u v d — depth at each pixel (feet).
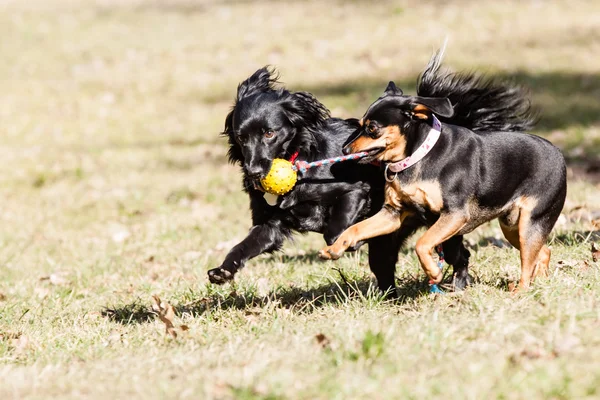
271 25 112.78
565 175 32.53
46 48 112.98
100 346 28.32
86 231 54.13
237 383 22.02
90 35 118.32
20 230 55.31
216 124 81.30
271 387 21.44
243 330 28.81
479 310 27.09
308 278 36.52
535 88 78.48
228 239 48.19
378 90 81.87
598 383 20.47
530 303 27.43
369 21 108.17
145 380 23.57
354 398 20.71
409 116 29.78
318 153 32.27
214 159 71.05
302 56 97.19
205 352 25.86
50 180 68.33
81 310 35.32
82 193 64.08
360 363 22.80
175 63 101.81
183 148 74.90
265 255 44.88
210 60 101.04
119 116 86.69
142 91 93.66
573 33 95.04
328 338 25.26
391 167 30.12
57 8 140.67
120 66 102.89
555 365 21.40
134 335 29.73
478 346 23.47
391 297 32.53
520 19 102.37
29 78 100.83
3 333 31.83
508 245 40.27
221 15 122.11
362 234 29.94
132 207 59.11
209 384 22.12
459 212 29.66
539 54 88.58
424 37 98.58
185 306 33.86
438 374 21.63
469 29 99.91
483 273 34.73
